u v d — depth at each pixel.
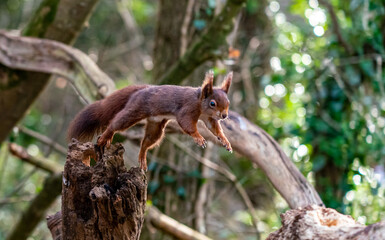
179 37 10.90
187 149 10.13
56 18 10.30
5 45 9.57
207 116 5.71
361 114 10.70
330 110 11.01
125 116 5.46
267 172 7.69
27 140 13.30
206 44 8.98
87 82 8.61
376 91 10.94
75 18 10.37
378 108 10.88
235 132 7.58
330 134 10.95
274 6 14.52
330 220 4.73
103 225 4.58
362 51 10.95
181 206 10.90
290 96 11.99
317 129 10.91
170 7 10.97
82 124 5.85
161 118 5.65
